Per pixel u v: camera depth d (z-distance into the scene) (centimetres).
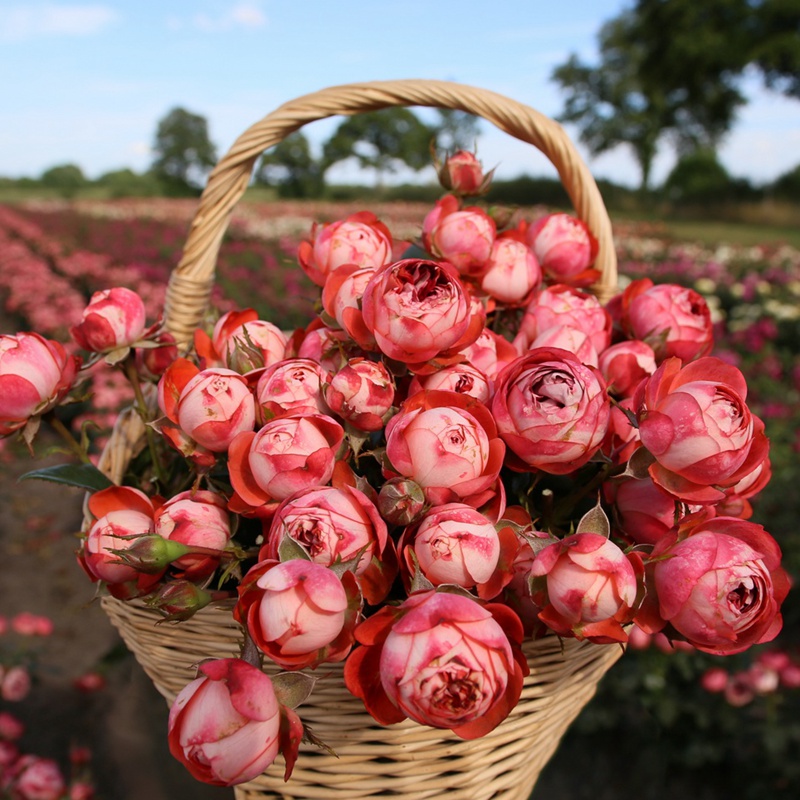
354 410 71
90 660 287
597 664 85
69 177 3584
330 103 106
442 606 57
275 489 68
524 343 92
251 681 57
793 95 2494
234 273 663
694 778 232
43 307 579
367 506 65
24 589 342
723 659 235
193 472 91
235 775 58
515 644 63
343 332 83
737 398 67
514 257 92
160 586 73
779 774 223
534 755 87
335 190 2712
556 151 108
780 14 2384
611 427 82
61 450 88
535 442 68
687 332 92
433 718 56
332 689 70
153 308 551
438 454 65
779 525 297
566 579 61
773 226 2144
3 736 229
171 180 3775
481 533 64
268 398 73
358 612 62
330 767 76
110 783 186
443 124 2312
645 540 77
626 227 1285
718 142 2723
